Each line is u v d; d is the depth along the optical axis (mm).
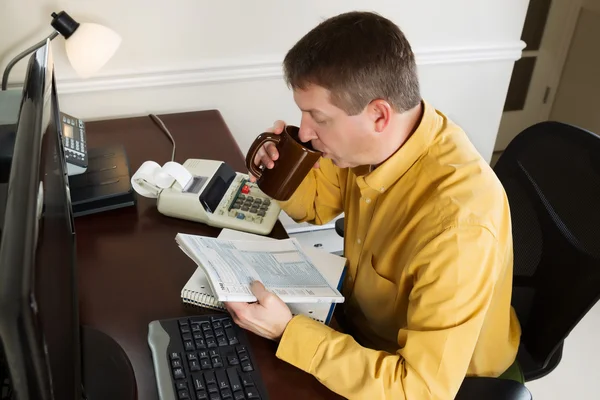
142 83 1602
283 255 1062
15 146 617
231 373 835
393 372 826
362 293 1078
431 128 948
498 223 874
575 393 1818
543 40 2732
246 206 1198
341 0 1684
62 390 583
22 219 505
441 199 888
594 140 1058
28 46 1471
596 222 1017
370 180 980
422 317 838
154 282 1025
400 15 1778
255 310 870
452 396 828
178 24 1561
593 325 2084
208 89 1692
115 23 1508
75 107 1596
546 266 1108
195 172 1238
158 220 1191
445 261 833
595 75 2658
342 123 875
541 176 1140
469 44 1913
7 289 433
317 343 860
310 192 1235
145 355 875
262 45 1674
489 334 1047
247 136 1830
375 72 823
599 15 2564
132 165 1369
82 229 1150
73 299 754
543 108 2957
